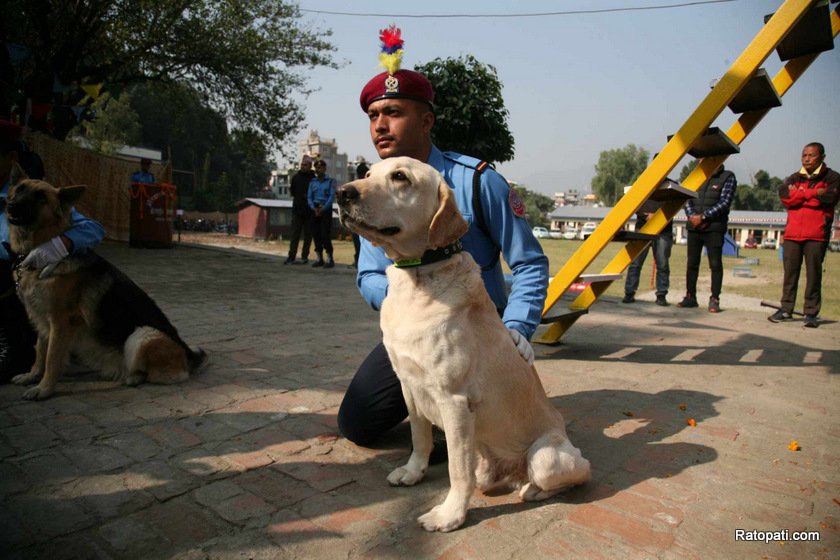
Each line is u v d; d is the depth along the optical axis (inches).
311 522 80.2
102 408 124.3
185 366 146.3
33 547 71.4
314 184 432.8
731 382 160.2
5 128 135.0
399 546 74.9
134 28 586.2
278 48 666.2
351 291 321.1
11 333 140.3
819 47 169.6
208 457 100.9
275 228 1080.2
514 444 89.3
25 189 123.3
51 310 128.0
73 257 129.6
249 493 88.3
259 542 74.5
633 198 171.2
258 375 153.6
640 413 132.8
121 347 139.0
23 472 92.8
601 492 91.8
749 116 185.8
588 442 114.3
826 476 99.3
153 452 102.2
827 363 182.7
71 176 524.4
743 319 267.6
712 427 123.5
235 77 660.7
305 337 202.7
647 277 513.0
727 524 82.3
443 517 79.7
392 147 104.1
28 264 123.5
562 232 3105.3
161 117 2549.2
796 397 146.5
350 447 108.6
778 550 75.7
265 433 113.3
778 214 2513.5
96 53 604.1
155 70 647.8
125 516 80.0
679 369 174.6
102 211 562.3
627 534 79.0
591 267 623.2
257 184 3213.6
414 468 94.9
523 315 99.3
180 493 87.3
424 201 80.0
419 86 102.7
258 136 718.5
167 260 442.0
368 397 102.3
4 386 138.2
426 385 80.9
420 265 81.0
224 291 302.7
